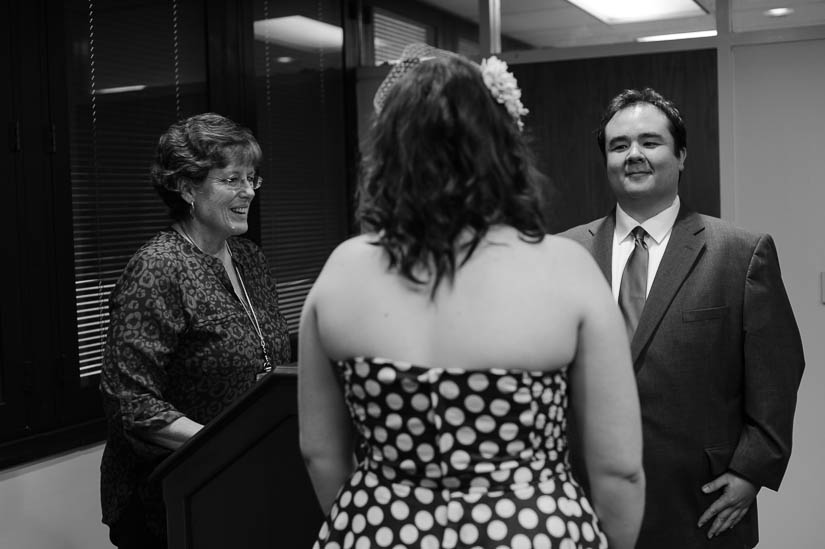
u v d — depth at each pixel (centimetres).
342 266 126
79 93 317
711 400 201
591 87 410
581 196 414
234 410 184
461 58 126
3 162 289
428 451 119
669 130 210
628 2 404
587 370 123
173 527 197
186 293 222
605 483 125
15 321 293
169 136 232
